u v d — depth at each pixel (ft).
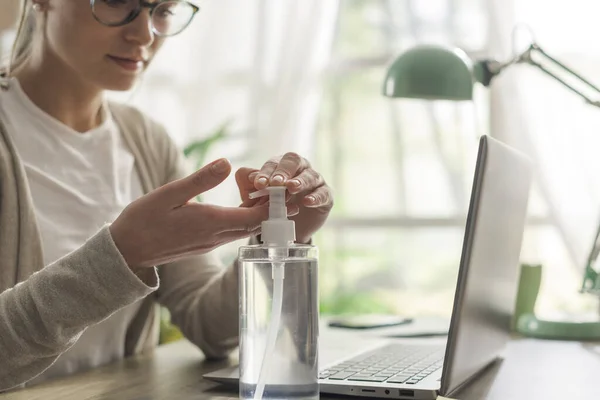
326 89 11.71
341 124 11.76
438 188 11.30
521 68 8.38
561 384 2.84
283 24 9.09
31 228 3.41
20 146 3.62
